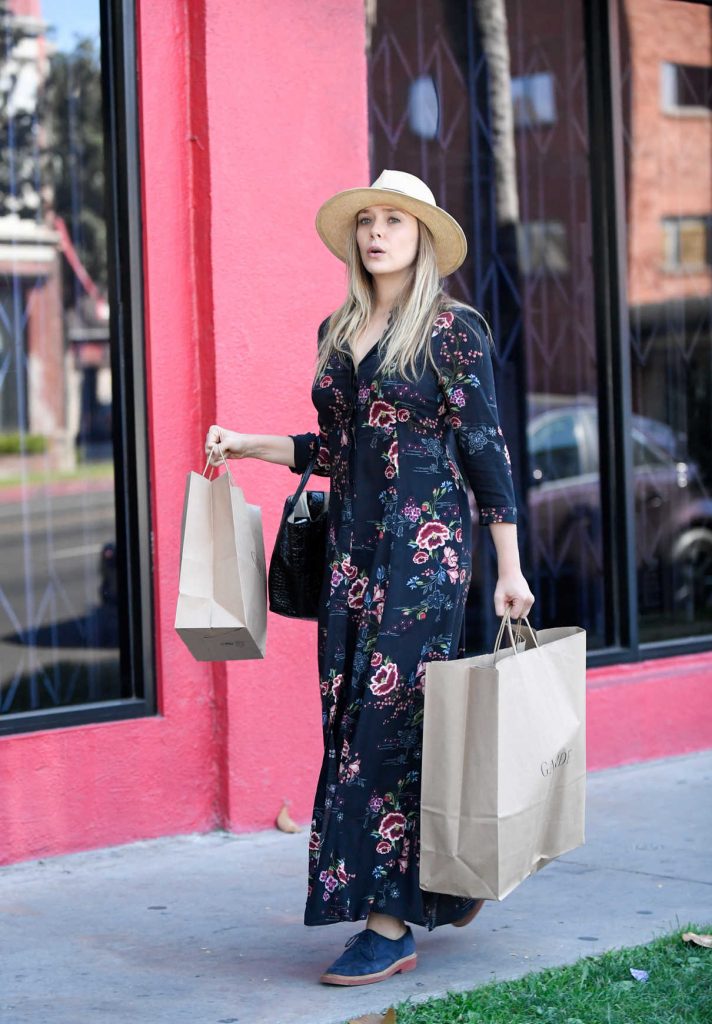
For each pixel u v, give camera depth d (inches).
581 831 138.0
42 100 203.3
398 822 134.9
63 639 200.7
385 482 136.2
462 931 154.8
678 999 129.3
